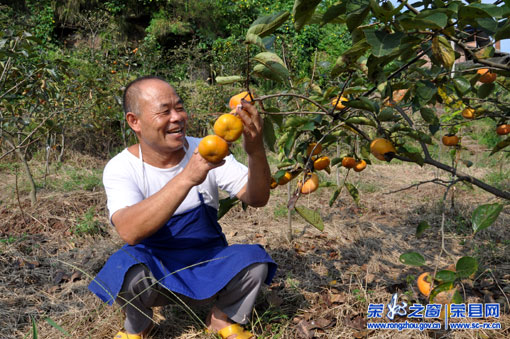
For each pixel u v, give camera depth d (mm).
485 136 8578
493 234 3766
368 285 2879
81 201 4719
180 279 2045
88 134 7098
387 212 4723
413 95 2090
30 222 4246
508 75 1830
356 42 1521
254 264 2057
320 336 2320
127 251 2068
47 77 4234
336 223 4266
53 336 2361
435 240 3777
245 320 2143
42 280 3076
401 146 1920
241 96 1780
